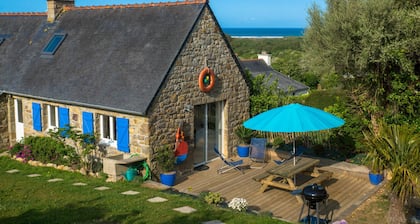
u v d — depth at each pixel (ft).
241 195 43.37
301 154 52.42
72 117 53.88
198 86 52.39
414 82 52.26
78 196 37.86
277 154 56.65
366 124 55.06
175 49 48.85
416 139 32.22
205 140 56.08
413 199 39.50
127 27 57.11
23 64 64.13
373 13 49.83
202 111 55.16
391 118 52.11
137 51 52.49
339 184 46.70
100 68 53.93
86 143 51.29
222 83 56.24
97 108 50.42
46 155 53.26
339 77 58.03
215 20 53.93
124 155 49.19
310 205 34.60
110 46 56.13
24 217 30.89
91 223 29.91
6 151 61.00
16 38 71.82
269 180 43.60
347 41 51.57
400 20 49.19
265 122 42.75
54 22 68.59
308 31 56.59
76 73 55.62
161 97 47.44
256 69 114.32
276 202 41.29
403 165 31.83
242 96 60.34
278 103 63.00
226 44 56.24
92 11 64.75
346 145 55.93
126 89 48.93
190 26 50.08
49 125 58.39
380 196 41.98
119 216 31.73
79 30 63.05
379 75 53.47
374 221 35.58
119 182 44.78
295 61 149.07
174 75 48.75
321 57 54.49
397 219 33.55
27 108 60.03
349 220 35.94
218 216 32.58
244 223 31.17
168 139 48.96
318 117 42.45
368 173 47.83
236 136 59.82
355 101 57.57
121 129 48.93
